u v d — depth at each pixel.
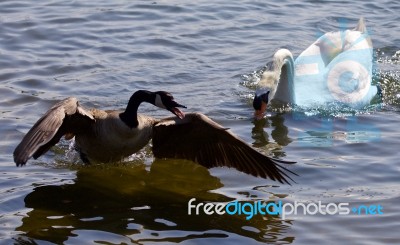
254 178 12.56
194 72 17.20
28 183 12.22
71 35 18.83
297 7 21.44
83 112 11.78
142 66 17.39
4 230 10.72
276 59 15.60
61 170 12.79
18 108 15.04
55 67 17.08
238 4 21.38
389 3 21.77
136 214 11.35
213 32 19.48
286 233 10.78
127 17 20.08
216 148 12.51
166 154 12.98
